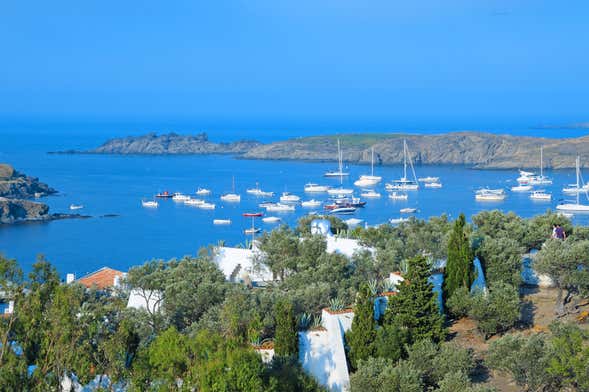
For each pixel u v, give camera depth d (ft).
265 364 143.54
